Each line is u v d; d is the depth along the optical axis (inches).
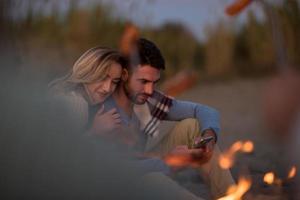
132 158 71.4
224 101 235.8
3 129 62.6
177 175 104.4
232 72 307.0
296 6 163.3
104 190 62.9
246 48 318.7
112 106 77.9
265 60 299.4
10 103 64.1
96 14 254.5
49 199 61.0
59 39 232.4
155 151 85.0
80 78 75.2
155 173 68.1
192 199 67.0
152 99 81.7
